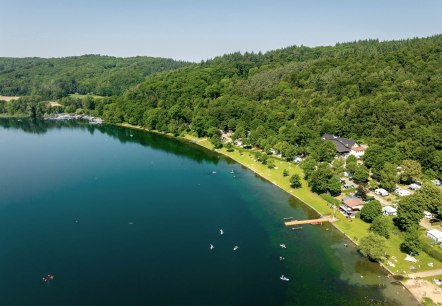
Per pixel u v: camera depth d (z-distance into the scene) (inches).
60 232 6230.3
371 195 7342.5
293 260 5369.1
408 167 7760.8
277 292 4662.9
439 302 4352.9
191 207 7263.8
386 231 5639.8
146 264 5265.8
